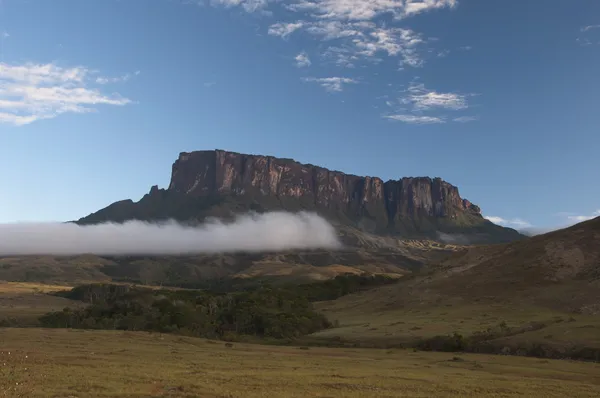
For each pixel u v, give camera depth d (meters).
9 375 47.84
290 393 45.56
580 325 105.94
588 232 195.62
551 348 91.56
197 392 43.81
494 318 134.25
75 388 42.84
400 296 197.38
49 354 68.50
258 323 157.38
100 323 158.88
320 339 131.12
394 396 46.47
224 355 81.38
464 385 54.44
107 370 55.00
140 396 41.25
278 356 84.00
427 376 61.16
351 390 48.97
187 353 81.56
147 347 87.44
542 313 134.38
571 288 153.12
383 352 97.25
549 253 187.38
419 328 128.38
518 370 70.31
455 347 103.19
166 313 161.50
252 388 47.25
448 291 184.25
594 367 74.00
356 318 176.62
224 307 182.50
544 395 50.03
